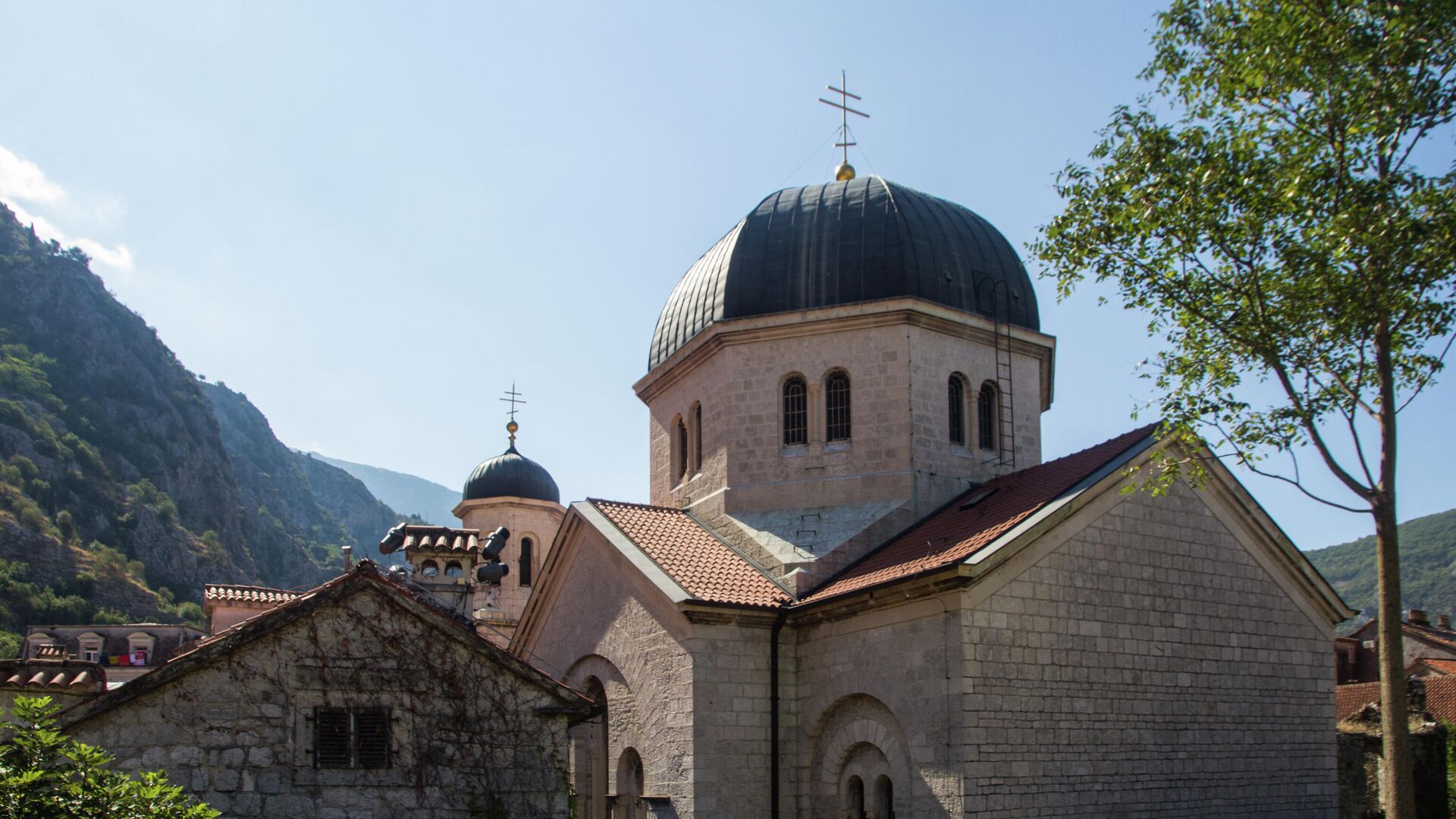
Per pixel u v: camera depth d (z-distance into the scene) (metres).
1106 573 26.69
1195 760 27.03
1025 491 28.81
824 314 33.47
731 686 27.92
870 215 34.62
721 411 34.44
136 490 150.88
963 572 24.06
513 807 20.05
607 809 29.70
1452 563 137.88
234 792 18.72
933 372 33.19
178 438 169.38
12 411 143.12
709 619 27.89
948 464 32.91
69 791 15.09
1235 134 22.41
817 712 27.86
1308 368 22.34
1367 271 21.12
